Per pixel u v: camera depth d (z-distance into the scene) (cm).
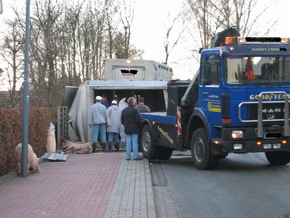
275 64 1088
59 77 2828
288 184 955
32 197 791
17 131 1115
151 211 691
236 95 1062
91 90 1795
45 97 2295
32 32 2244
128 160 1345
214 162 1134
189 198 833
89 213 676
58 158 1319
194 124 1214
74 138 1873
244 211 730
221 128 1078
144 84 1850
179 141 1238
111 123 1670
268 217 691
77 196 801
